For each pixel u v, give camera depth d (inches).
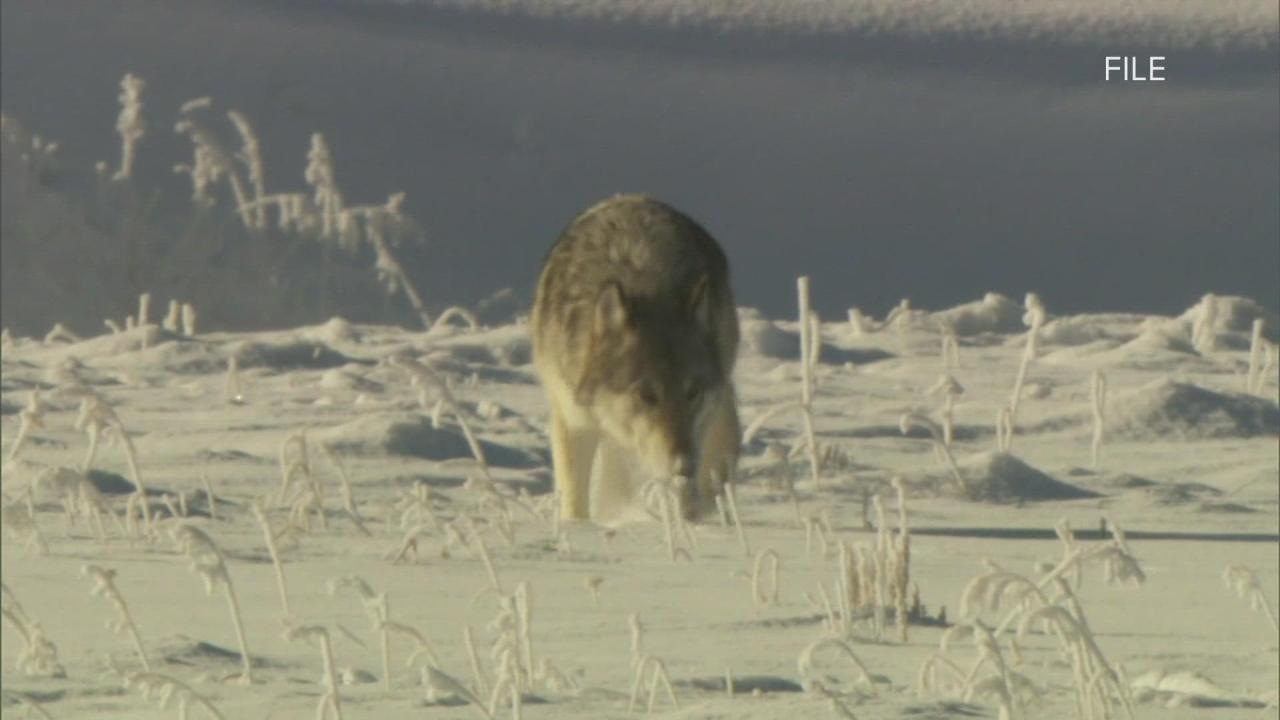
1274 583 461.1
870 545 427.5
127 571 429.4
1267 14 4547.2
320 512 541.6
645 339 661.9
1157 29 4466.0
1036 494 686.5
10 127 1995.6
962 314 1598.2
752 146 3462.1
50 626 351.3
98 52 3275.1
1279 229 2893.7
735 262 2662.4
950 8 4687.5
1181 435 897.5
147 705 273.1
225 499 595.2
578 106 3631.9
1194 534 586.9
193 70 3287.4
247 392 1035.9
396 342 1346.0
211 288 1862.7
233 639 343.6
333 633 353.4
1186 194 3137.3
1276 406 951.0
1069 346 1440.7
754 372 1222.9
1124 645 363.9
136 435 801.6
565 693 286.8
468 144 3191.4
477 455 533.6
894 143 3540.8
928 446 844.6
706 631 365.1
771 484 689.0
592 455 683.4
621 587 430.0
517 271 2283.5
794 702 273.4
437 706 273.1
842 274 2623.0
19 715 267.3
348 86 3437.5
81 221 1902.1
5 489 569.9
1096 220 2970.0
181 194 2150.6
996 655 277.0
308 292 1894.7
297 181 2706.7
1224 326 1513.3
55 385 1045.8
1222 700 295.4
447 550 478.9
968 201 3093.0
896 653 343.0
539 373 701.3
